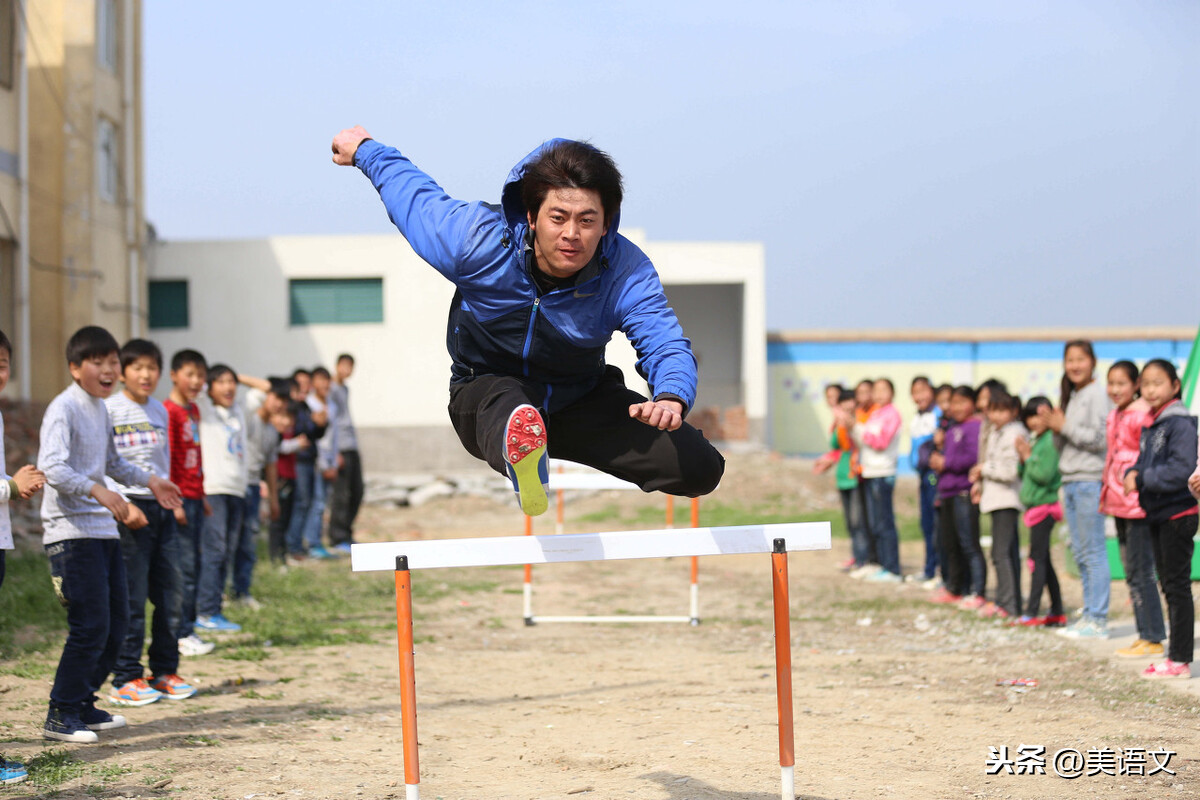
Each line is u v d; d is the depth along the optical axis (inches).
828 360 1059.3
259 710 216.8
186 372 266.1
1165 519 235.0
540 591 428.1
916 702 220.8
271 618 328.5
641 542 132.0
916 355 1053.2
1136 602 260.5
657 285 126.0
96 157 729.0
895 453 431.2
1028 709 212.2
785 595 134.3
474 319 128.0
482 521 727.7
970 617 330.6
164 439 230.4
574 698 232.7
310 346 936.3
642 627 341.1
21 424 583.8
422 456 939.3
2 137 611.8
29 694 223.6
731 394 1098.1
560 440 134.2
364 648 293.9
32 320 710.5
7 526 171.6
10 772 163.2
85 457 194.9
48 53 714.8
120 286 780.6
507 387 123.0
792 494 780.6
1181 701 216.5
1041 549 307.4
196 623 305.9
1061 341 1043.9
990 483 325.7
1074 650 270.5
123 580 203.2
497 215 122.1
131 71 797.2
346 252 937.5
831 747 186.5
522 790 162.4
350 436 528.4
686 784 164.6
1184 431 230.4
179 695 227.0
